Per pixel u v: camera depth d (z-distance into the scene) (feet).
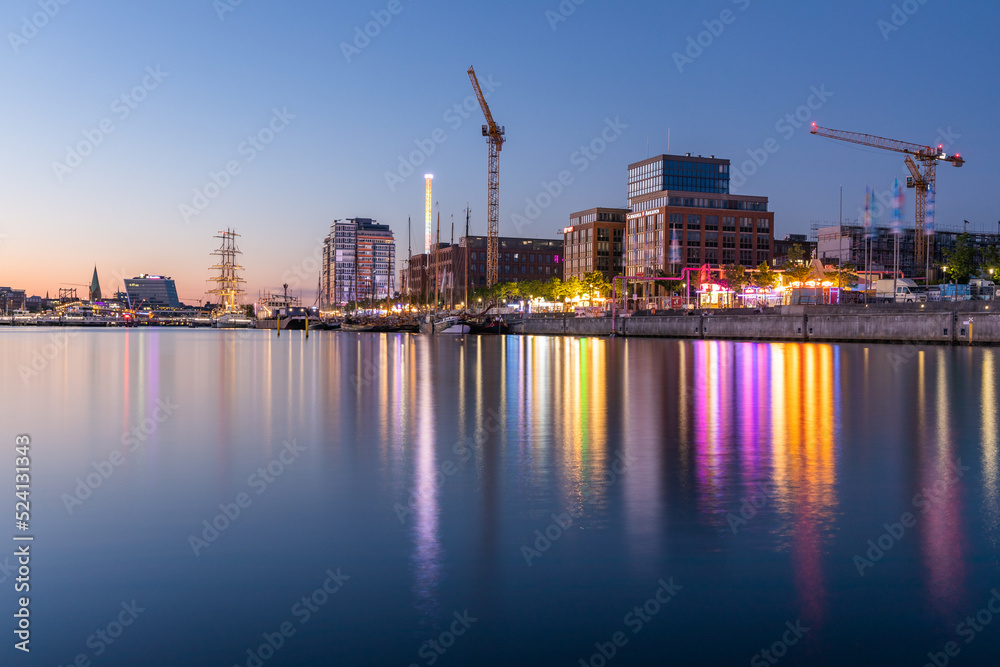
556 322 517.55
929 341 272.31
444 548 34.24
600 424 74.02
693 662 23.76
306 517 39.60
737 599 28.25
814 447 59.82
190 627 26.37
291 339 458.50
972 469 50.75
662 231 627.05
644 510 40.34
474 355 230.27
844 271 427.74
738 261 637.71
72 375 149.38
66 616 27.30
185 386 122.62
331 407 90.89
